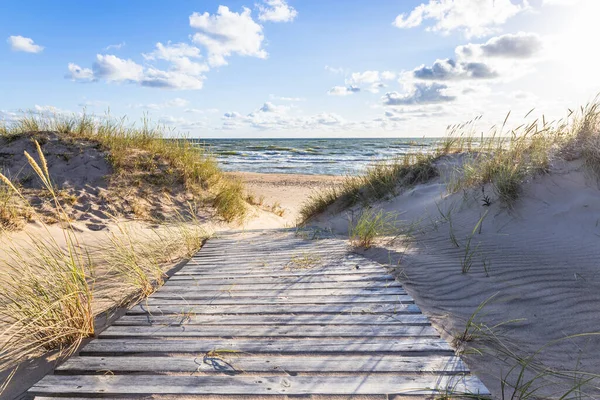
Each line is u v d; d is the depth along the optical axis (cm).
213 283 409
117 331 286
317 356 245
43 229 662
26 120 1087
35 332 275
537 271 409
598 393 220
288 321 301
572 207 548
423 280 407
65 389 211
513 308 332
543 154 641
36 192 824
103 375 226
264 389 210
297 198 1612
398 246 548
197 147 1171
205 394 206
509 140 713
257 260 511
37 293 308
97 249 584
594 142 605
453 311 330
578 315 316
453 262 457
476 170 721
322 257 508
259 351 252
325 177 2261
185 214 896
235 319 307
